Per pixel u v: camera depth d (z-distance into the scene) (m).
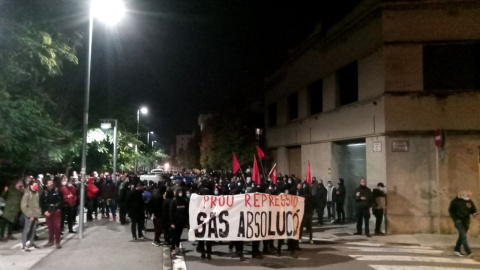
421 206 14.62
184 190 10.95
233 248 11.90
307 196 12.57
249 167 28.58
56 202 11.36
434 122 14.75
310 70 21.58
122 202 16.08
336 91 18.78
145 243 12.09
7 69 12.75
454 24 14.92
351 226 16.30
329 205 18.11
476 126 14.59
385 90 14.96
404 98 14.91
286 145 25.08
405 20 15.07
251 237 10.21
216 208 10.20
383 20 15.15
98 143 26.62
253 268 9.40
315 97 21.47
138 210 12.76
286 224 10.65
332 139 18.91
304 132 22.23
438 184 14.51
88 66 13.53
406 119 14.85
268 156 29.44
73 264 9.36
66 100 21.50
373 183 15.65
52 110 20.31
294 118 24.48
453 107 14.73
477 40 14.79
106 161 30.27
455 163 14.55
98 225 16.00
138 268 9.05
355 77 17.42
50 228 11.32
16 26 12.76
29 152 15.51
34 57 13.22
